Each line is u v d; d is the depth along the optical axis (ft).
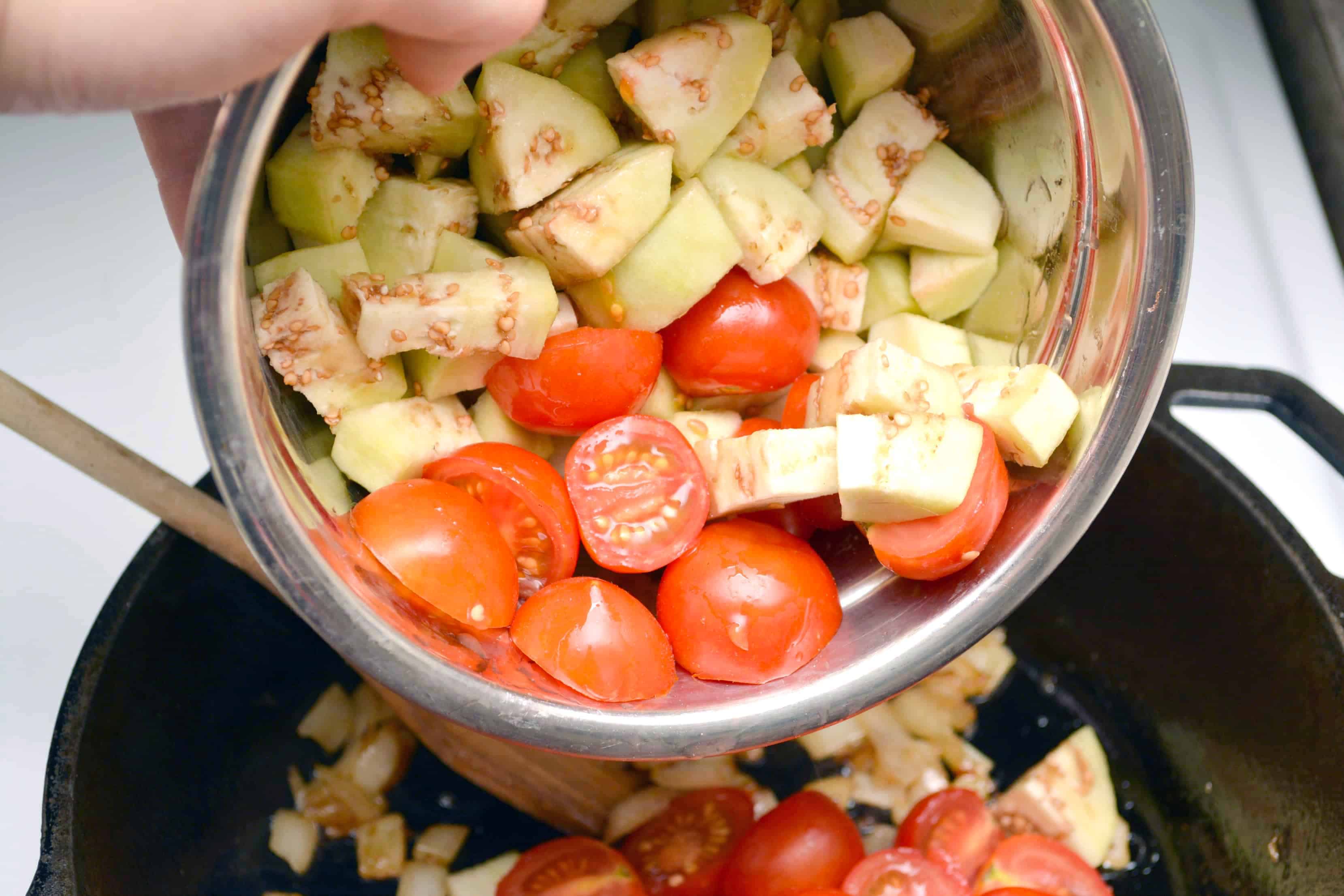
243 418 0.90
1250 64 1.74
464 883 1.27
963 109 1.12
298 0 0.85
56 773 1.06
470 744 1.23
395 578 0.99
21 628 1.33
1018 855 1.25
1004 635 1.41
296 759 1.33
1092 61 0.98
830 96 1.15
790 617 1.03
